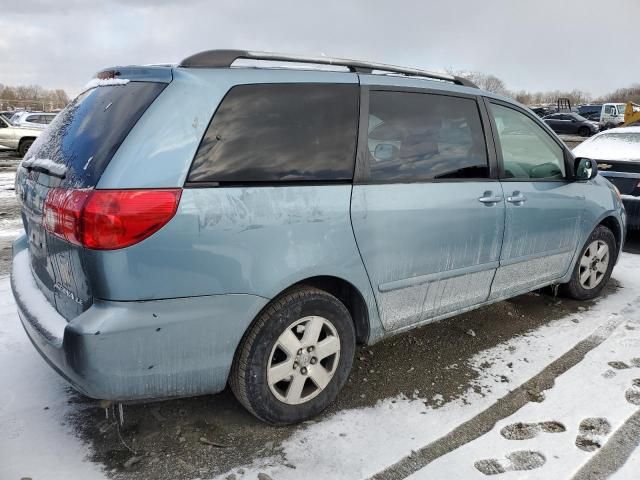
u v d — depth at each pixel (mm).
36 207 2520
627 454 2566
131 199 2104
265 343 2514
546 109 41531
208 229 2260
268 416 2617
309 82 2680
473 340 3795
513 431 2740
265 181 2449
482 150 3410
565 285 4469
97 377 2145
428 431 2725
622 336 3898
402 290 3014
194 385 2385
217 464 2449
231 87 2432
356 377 3252
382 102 2934
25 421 2715
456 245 3209
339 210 2648
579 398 3051
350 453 2543
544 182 3854
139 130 2199
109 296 2131
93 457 2473
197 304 2285
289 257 2490
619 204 4676
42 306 2568
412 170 3004
